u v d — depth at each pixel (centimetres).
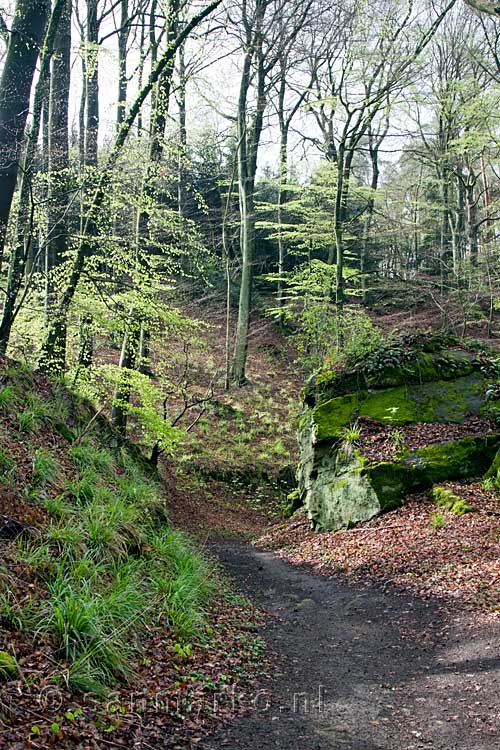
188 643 545
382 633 674
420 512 1105
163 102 1254
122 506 739
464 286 2298
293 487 1897
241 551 1257
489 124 1988
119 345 1806
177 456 1862
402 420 1330
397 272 2375
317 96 2088
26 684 369
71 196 1128
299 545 1230
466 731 425
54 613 444
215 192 3162
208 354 2353
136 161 1183
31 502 613
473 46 2534
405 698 493
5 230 977
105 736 354
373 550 1006
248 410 2228
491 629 618
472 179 2678
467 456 1201
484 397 1363
